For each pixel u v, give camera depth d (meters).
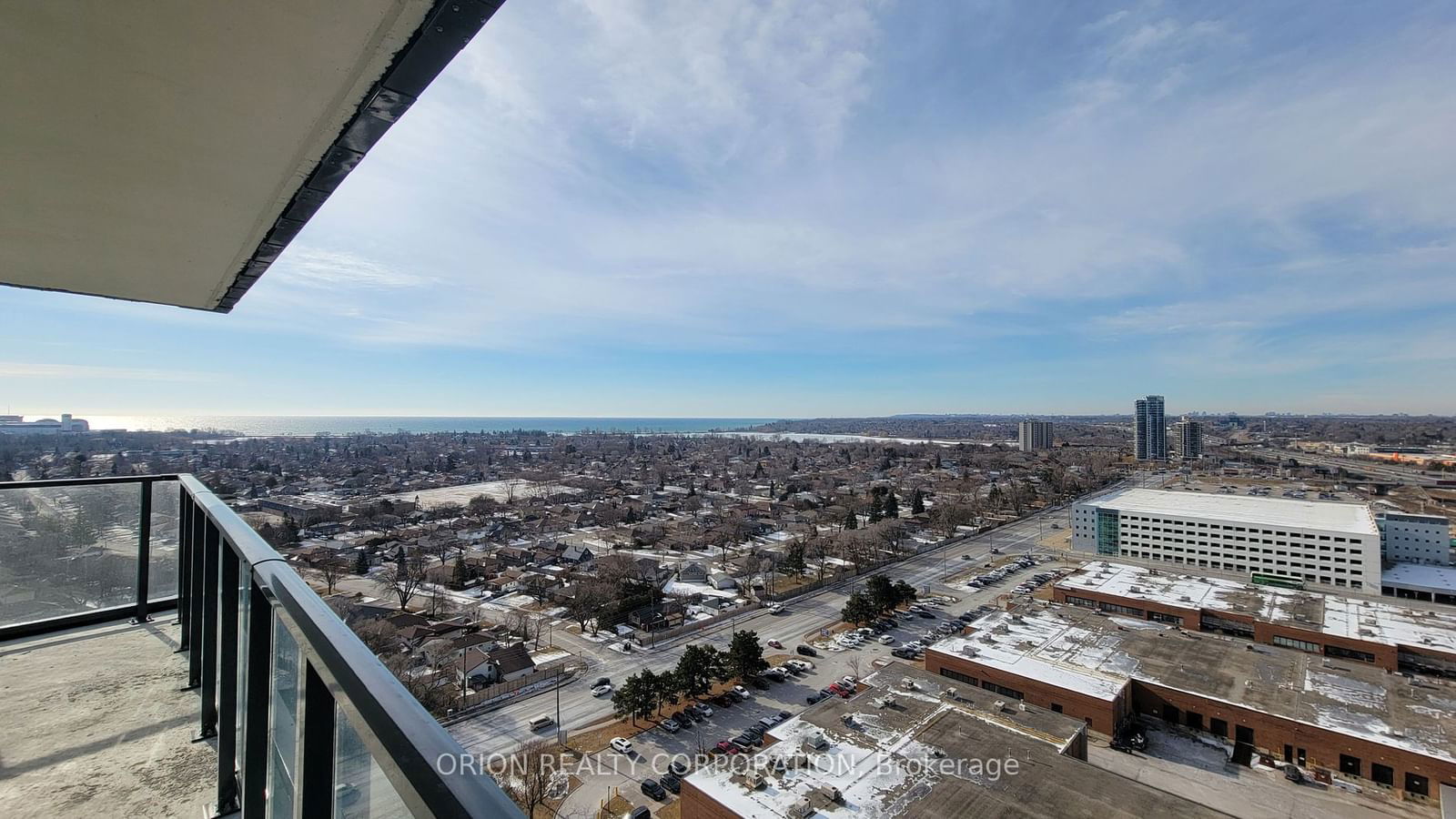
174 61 1.11
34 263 2.18
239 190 1.65
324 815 0.95
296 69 1.17
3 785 1.97
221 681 1.92
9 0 0.93
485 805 0.49
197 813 1.91
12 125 1.27
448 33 1.13
